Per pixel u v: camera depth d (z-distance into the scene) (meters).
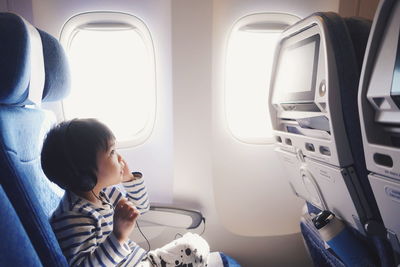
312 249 1.36
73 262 0.85
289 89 1.16
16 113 0.79
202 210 1.74
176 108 1.60
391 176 0.69
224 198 1.78
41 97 0.87
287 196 1.83
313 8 1.55
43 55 0.88
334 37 0.81
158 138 1.69
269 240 1.83
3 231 0.59
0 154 0.68
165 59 1.58
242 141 1.73
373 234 0.87
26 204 0.70
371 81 0.71
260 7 1.53
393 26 0.66
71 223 0.89
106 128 0.94
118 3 1.49
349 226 1.11
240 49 1.60
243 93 1.66
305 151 1.09
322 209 1.22
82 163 0.88
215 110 1.65
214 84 1.62
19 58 0.66
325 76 0.85
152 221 1.70
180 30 1.51
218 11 1.53
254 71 1.63
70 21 1.50
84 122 0.91
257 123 1.71
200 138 1.64
